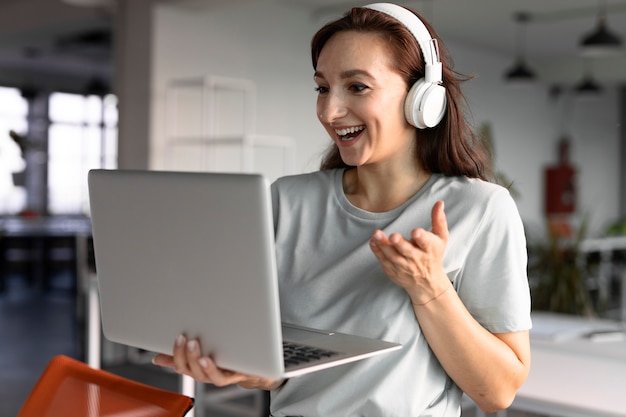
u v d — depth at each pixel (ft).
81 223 35.83
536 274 13.87
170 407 4.18
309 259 4.24
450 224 3.91
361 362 3.86
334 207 4.27
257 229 2.98
